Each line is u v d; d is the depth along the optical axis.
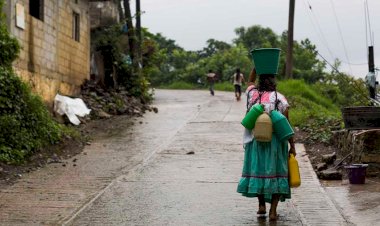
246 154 6.90
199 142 13.06
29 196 8.24
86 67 19.88
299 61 44.19
